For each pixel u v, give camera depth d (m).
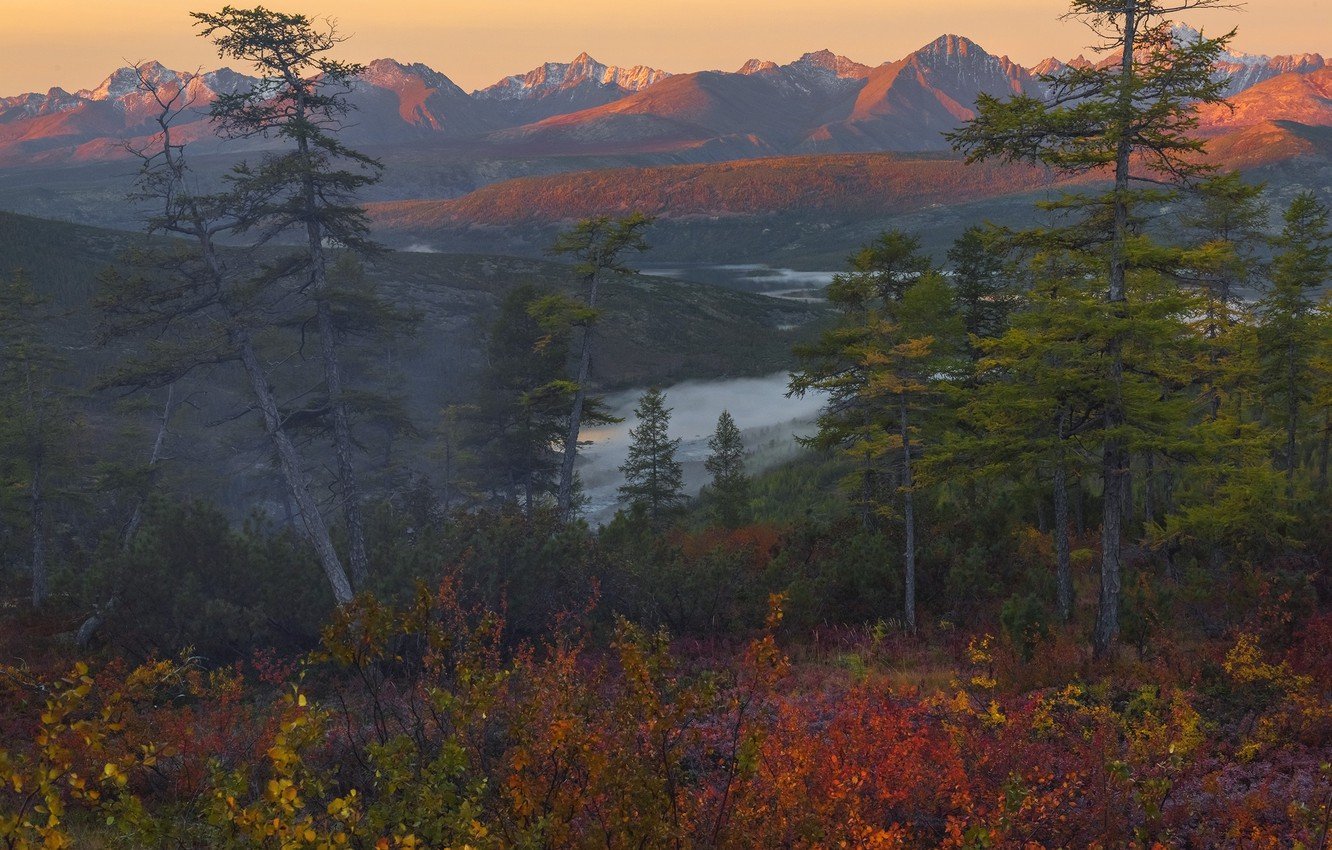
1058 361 19.14
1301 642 13.64
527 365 45.88
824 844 6.01
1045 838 7.51
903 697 11.91
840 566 22.17
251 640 17.34
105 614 17.19
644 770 5.36
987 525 25.12
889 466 24.64
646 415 46.84
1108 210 16.55
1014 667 14.50
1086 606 21.72
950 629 19.94
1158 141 15.58
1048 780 8.38
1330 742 10.17
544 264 141.25
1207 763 9.27
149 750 4.70
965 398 23.03
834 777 6.74
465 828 4.74
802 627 19.98
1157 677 12.89
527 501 46.62
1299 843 6.62
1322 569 18.70
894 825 6.38
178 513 19.05
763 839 5.80
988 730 10.26
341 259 66.75
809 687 14.61
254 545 19.20
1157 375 18.72
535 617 18.19
